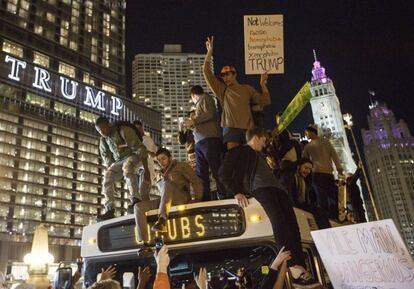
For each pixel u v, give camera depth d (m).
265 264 4.91
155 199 5.95
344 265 2.94
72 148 119.19
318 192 8.34
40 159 110.12
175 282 5.21
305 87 6.90
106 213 7.62
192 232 5.26
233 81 7.14
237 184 4.75
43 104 115.94
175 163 6.18
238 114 6.88
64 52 131.25
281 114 8.28
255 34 7.66
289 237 4.38
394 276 2.65
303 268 3.84
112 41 150.62
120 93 147.50
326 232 3.01
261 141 4.93
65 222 110.62
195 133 7.35
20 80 111.75
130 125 7.82
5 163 102.50
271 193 4.59
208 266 5.16
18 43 118.88
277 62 7.57
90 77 137.62
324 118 176.62
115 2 157.75
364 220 9.37
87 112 127.75
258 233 4.95
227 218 5.18
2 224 98.44
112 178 7.81
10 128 106.12
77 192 115.94
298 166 7.09
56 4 134.12
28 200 104.50
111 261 5.91
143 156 7.48
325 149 8.62
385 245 2.68
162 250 3.44
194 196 6.14
